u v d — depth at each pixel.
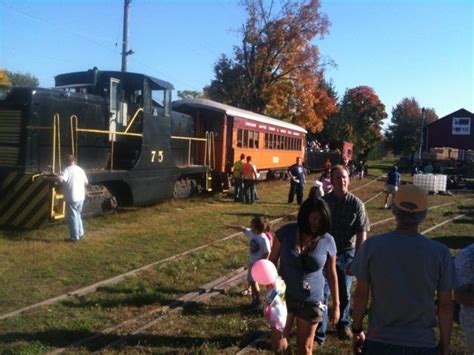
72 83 15.75
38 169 12.87
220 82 51.84
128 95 15.91
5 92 12.76
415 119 91.94
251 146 26.02
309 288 4.74
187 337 6.35
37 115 12.70
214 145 22.84
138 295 7.84
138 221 14.57
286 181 32.78
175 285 8.62
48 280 8.55
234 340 6.31
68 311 7.13
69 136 13.62
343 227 6.06
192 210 17.56
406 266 3.53
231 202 20.73
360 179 42.41
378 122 88.50
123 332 6.47
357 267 3.74
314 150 43.03
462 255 4.10
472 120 69.38
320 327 6.09
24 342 5.98
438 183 32.97
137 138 15.98
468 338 4.12
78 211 11.63
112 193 15.87
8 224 12.69
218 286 8.57
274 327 4.89
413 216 3.62
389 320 3.54
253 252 7.45
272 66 46.97
